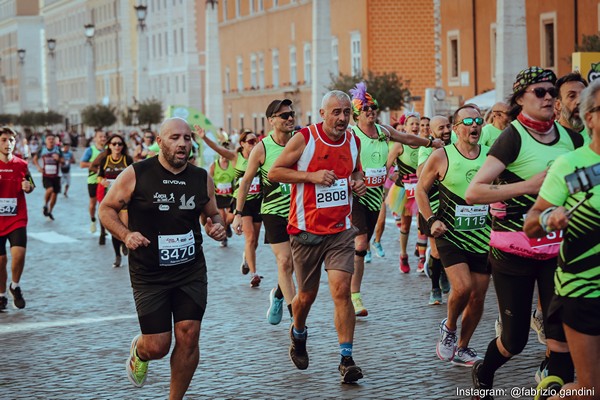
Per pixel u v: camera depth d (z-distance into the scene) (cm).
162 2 14150
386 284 2239
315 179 1360
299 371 1451
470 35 6562
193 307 1186
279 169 1380
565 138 1138
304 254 1398
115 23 16788
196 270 1198
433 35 7706
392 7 7688
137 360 1209
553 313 974
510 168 1140
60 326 1867
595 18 5325
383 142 1852
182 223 1188
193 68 13088
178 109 6475
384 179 1848
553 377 1035
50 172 4147
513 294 1142
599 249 937
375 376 1404
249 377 1427
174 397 1194
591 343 945
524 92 1129
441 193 1445
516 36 3956
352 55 7969
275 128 1784
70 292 2286
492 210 1145
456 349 1451
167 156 1180
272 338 1692
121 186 1184
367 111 1841
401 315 1858
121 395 1355
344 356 1367
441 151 1440
